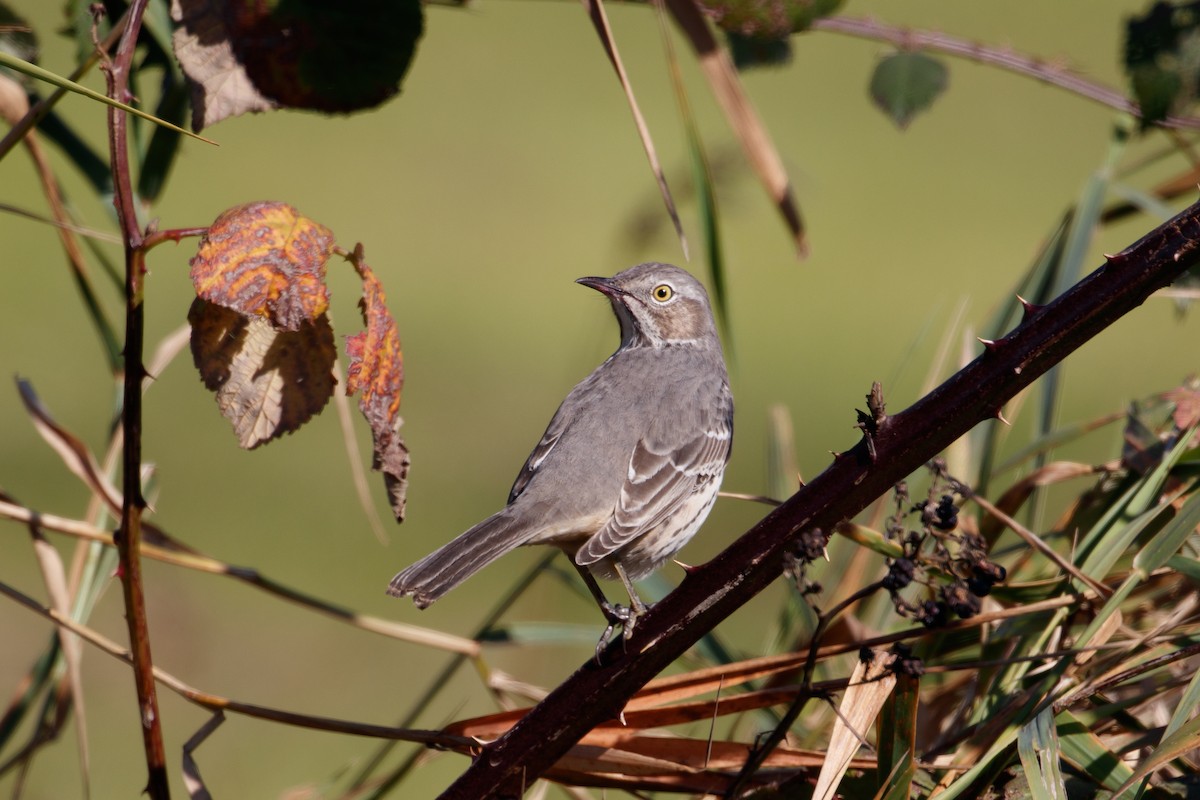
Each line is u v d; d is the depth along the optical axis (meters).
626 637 5.80
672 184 10.51
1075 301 5.27
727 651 8.28
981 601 7.07
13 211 6.78
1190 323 23.41
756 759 6.16
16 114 7.36
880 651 6.06
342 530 18.52
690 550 18.03
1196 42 7.18
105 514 7.47
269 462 20.39
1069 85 7.71
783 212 7.61
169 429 20.98
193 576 17.09
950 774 5.95
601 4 6.51
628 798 9.38
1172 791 5.81
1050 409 8.41
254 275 5.27
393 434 5.64
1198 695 5.56
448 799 5.91
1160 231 5.23
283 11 6.78
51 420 7.23
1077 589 6.83
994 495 10.13
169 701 14.67
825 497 5.46
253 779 13.25
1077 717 6.26
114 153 5.29
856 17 7.82
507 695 7.48
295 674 15.35
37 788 13.04
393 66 6.89
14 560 17.30
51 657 7.64
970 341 8.67
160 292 23.72
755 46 8.52
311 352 5.80
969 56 7.73
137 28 5.46
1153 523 6.72
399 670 15.59
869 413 5.44
